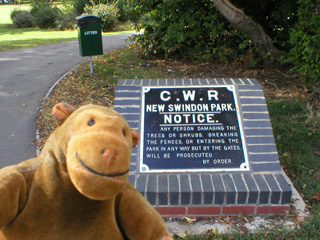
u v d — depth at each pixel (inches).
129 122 152.9
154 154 145.1
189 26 407.2
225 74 359.3
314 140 202.4
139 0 427.8
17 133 221.5
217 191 132.1
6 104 271.9
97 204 61.1
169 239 66.7
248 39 386.0
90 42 331.0
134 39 457.7
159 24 430.9
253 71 358.0
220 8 365.7
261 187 133.4
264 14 422.3
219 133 150.1
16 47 564.1
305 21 263.0
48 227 59.4
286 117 232.8
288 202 134.3
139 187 134.1
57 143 59.9
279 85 312.3
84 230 60.8
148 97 159.6
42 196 59.1
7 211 56.7
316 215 135.9
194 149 146.2
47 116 247.1
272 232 127.0
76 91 298.2
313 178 165.3
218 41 407.8
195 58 426.9
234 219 134.6
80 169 51.5
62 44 603.2
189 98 158.7
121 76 340.8
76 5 987.9
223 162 143.0
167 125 152.3
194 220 134.1
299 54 268.8
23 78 346.9
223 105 156.9
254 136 149.2
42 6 1033.5
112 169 51.5
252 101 158.1
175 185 134.8
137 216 67.1
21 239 59.7
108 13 871.7
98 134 53.7
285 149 192.9
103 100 274.7
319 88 275.1
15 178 58.4
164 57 441.4
